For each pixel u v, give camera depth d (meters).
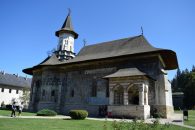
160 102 24.03
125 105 23.41
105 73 29.05
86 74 31.12
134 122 9.80
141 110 22.08
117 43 32.88
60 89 33.16
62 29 41.78
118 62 28.36
